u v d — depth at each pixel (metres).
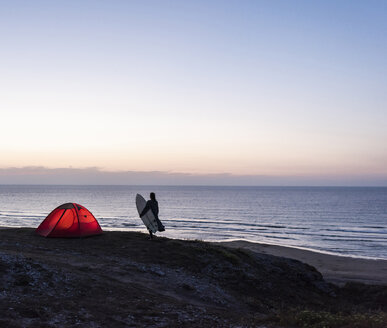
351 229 68.50
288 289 15.71
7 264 10.05
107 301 9.09
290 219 86.62
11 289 8.52
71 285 9.73
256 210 114.56
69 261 12.77
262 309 12.10
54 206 120.94
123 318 8.07
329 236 58.47
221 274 14.95
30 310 7.44
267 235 58.19
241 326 8.48
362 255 42.16
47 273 10.11
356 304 16.89
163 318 8.47
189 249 17.11
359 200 188.62
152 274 12.92
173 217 86.50
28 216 80.38
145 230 58.16
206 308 10.27
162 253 16.16
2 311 7.11
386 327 7.97
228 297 12.38
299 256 37.50
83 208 19.06
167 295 10.91
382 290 18.75
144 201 18.94
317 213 104.81
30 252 13.54
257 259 18.84
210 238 52.09
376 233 63.03
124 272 12.40
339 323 8.63
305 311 9.94
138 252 15.91
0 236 17.03
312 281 18.36
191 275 13.91
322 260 35.69
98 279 10.87
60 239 17.42
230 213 102.06
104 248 16.14
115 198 198.25
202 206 133.12
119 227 62.03
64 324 7.13
